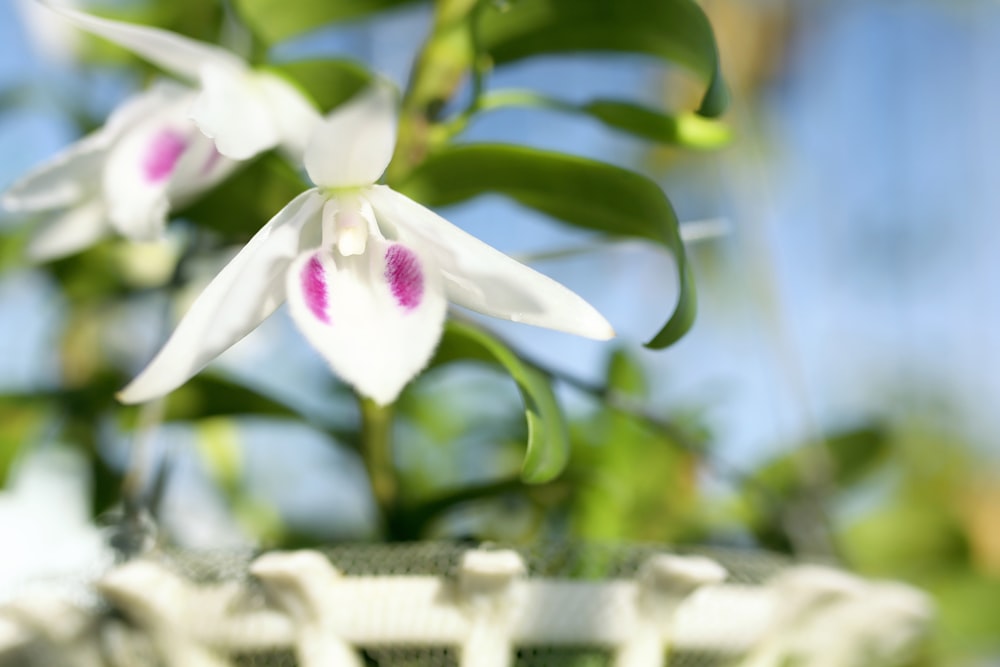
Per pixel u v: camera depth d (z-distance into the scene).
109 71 0.52
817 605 0.34
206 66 0.35
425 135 0.37
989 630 0.45
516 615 0.33
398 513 0.39
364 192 0.32
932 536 0.47
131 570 0.33
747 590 0.34
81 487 0.45
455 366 0.38
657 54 0.37
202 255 0.39
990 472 0.60
